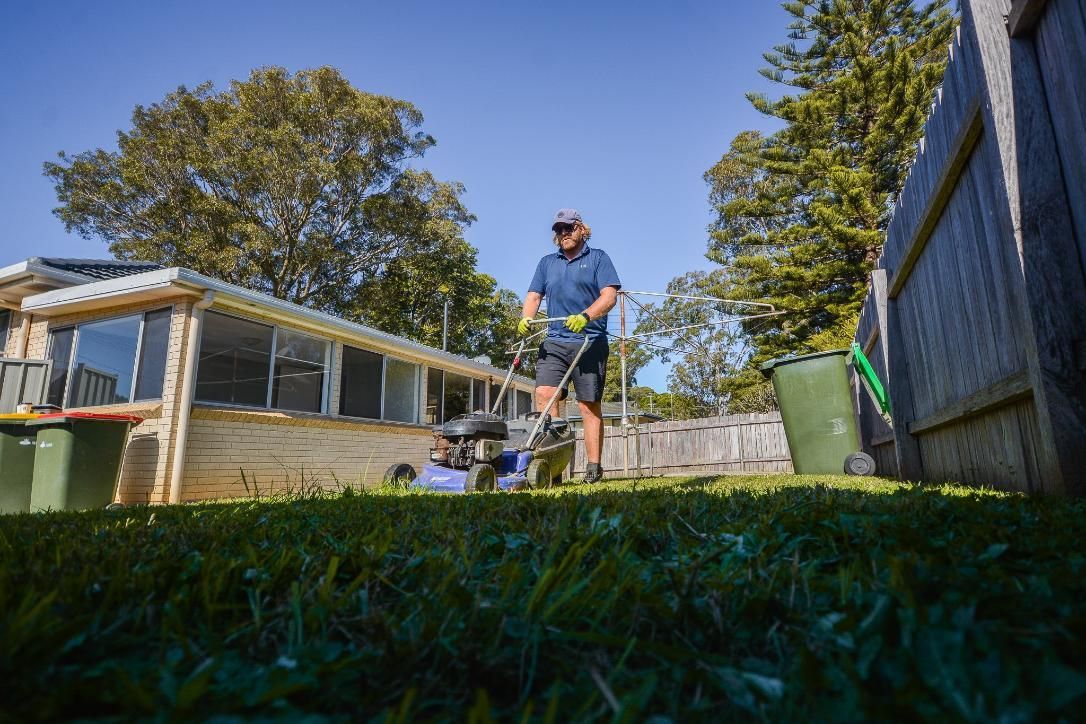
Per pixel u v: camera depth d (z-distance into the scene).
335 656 0.60
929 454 4.10
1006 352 2.44
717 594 0.75
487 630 0.67
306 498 3.02
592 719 0.48
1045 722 0.40
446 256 22.48
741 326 21.19
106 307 6.68
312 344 7.78
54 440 4.85
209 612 0.75
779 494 2.06
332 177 18.92
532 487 4.43
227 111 19.77
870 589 0.76
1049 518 1.24
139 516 1.98
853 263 16.38
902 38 16.81
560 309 4.84
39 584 0.82
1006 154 2.04
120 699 0.48
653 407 32.19
